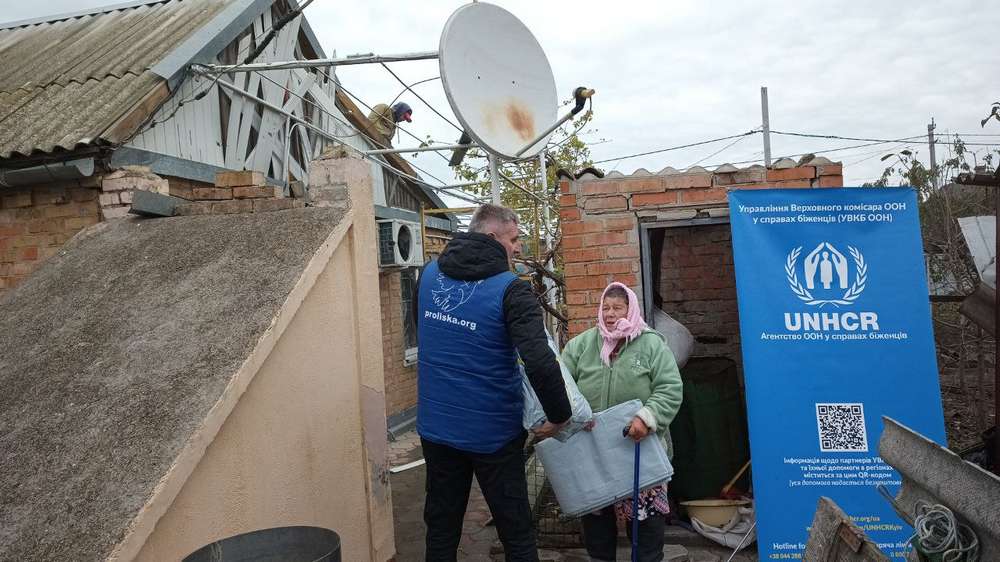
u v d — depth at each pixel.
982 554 2.03
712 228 6.40
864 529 3.67
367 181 3.81
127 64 6.19
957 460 2.10
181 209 4.18
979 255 5.94
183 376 2.63
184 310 3.04
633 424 3.23
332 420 3.35
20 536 2.09
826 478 3.72
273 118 7.65
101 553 1.99
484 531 4.91
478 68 4.31
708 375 4.72
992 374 9.04
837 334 3.82
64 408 2.60
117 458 2.30
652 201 4.66
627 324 3.50
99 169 5.12
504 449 2.83
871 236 3.89
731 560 4.11
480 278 2.84
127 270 3.54
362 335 3.62
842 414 3.76
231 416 2.65
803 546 3.67
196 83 6.21
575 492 3.29
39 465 2.34
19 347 3.12
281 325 2.91
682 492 4.64
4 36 8.16
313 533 2.28
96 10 8.23
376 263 3.83
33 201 5.23
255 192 4.42
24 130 5.34
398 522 5.29
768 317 3.86
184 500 2.38
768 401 3.79
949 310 9.29
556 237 9.46
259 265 3.23
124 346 2.90
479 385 2.79
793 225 3.92
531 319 2.71
